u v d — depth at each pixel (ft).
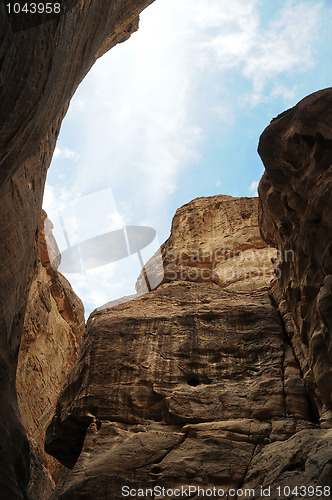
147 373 41.63
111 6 37.52
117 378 41.63
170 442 35.47
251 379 40.60
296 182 39.70
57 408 42.75
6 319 37.93
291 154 40.14
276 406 37.55
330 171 35.86
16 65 23.49
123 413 39.01
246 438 35.27
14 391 39.60
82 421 39.81
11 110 25.08
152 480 32.83
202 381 41.14
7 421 35.01
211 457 33.88
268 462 32.37
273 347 42.96
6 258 36.58
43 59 25.09
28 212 39.91
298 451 32.07
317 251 37.47
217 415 37.68
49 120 34.40
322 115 35.83
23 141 30.22
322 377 35.47
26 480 35.09
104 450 35.78
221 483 32.22
